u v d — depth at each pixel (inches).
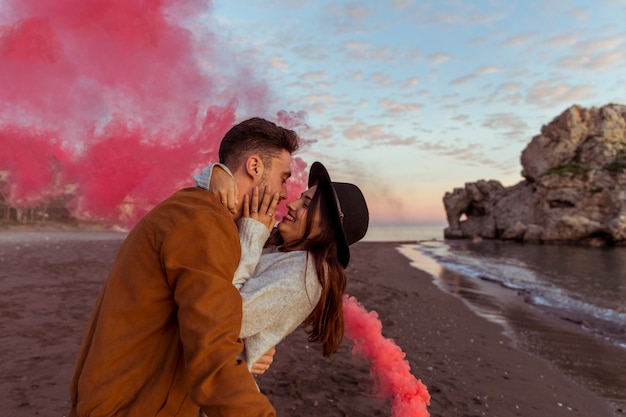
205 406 36.4
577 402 173.5
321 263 50.3
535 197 1611.7
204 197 46.7
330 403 145.0
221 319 38.1
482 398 167.5
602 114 1621.6
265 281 47.9
